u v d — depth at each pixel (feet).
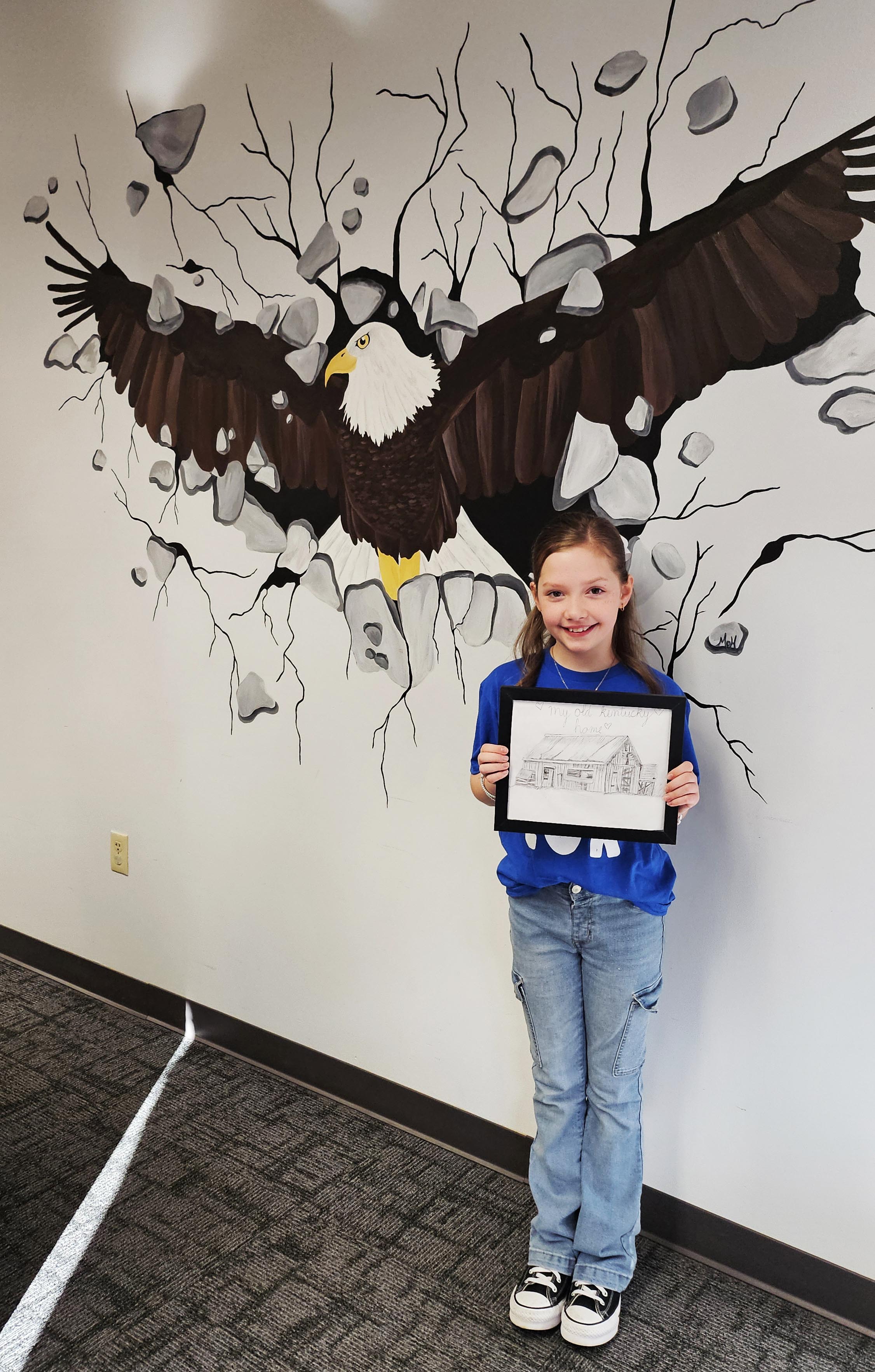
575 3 5.00
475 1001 6.14
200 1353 4.69
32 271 7.77
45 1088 6.94
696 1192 5.40
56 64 7.31
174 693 7.47
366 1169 6.11
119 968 8.29
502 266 5.45
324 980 6.91
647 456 5.08
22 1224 5.54
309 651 6.63
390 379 5.98
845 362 4.48
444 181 5.60
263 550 6.77
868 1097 4.81
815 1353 4.77
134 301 7.21
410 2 5.58
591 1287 4.91
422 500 5.94
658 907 4.80
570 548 4.55
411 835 6.29
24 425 8.06
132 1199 5.76
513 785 4.66
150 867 7.88
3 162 7.78
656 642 5.17
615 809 4.57
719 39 4.62
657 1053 5.44
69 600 8.04
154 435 7.25
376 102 5.80
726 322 4.77
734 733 4.98
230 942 7.45
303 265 6.28
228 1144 6.33
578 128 5.09
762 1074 5.10
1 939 9.21
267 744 6.97
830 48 4.35
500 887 5.92
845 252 4.43
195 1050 7.57
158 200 6.93
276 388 6.52
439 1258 5.35
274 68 6.21
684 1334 4.88
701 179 4.76
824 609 4.66
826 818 4.77
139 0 6.77
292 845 6.95
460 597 5.85
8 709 8.71
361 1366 4.65
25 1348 4.70
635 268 5.01
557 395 5.33
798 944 4.91
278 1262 5.29
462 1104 6.30
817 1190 5.01
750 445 4.77
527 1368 4.66
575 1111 5.06
